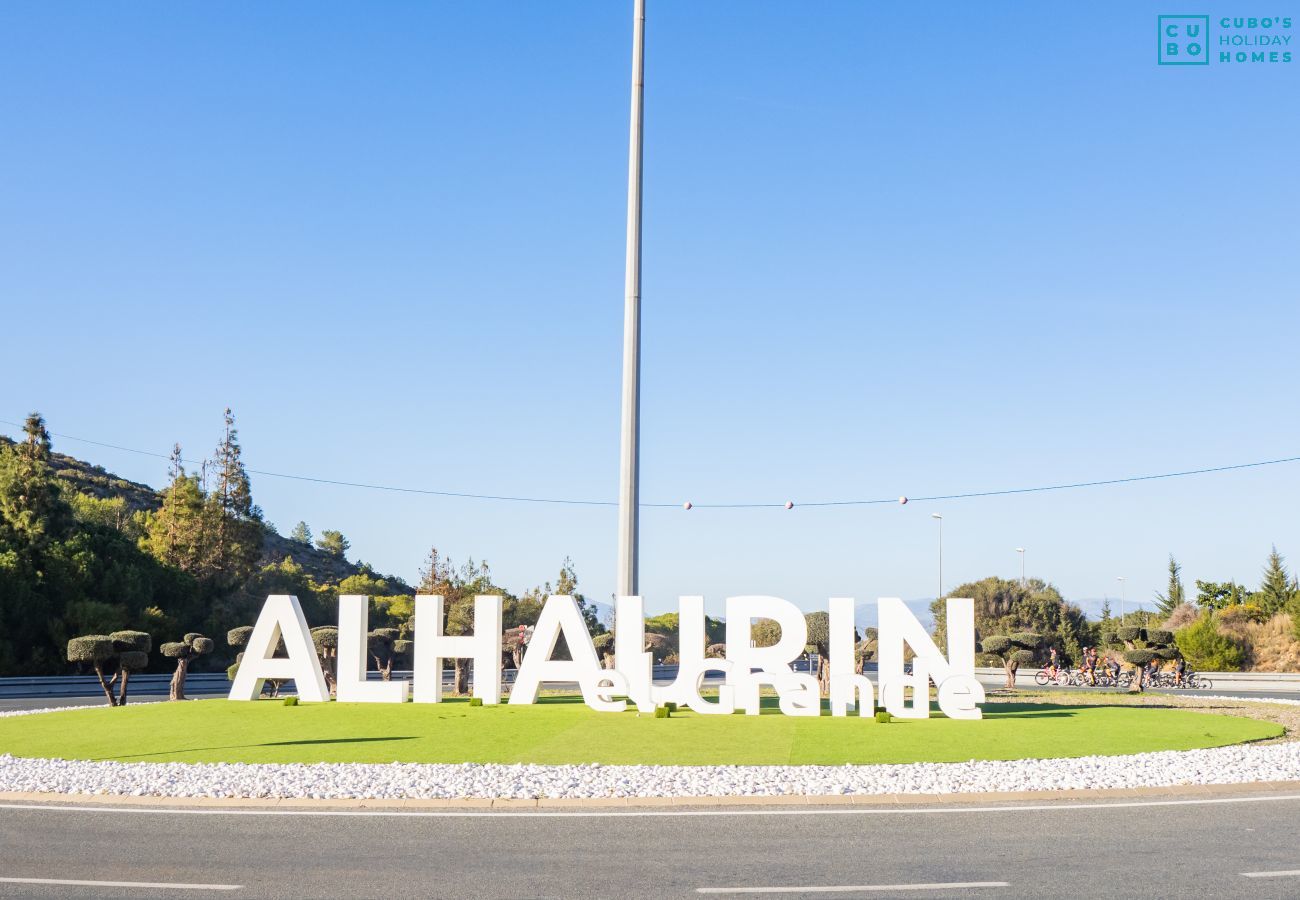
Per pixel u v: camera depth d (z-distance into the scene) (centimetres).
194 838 1142
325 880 959
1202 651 5622
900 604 2272
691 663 2316
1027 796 1377
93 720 2273
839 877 965
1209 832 1157
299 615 2556
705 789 1405
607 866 1009
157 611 6047
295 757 1714
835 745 1834
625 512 2658
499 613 2489
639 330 2741
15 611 5416
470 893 914
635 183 2795
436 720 2159
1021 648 3822
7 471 5922
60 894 914
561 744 1844
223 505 7775
